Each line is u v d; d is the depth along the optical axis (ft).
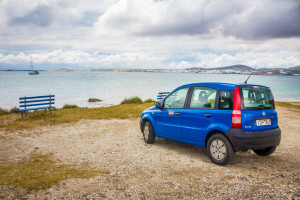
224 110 15.80
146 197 11.24
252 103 15.78
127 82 299.79
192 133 17.93
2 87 197.67
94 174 14.37
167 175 14.32
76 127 31.71
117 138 25.38
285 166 15.88
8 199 10.55
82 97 119.14
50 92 150.61
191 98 18.65
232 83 16.44
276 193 11.58
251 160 17.38
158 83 274.98
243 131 14.96
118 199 10.97
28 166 15.92
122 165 16.37
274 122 16.69
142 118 23.45
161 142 23.52
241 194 11.55
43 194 11.27
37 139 24.99
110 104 90.68
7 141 24.03
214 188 12.32
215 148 16.33
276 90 194.29
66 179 13.39
